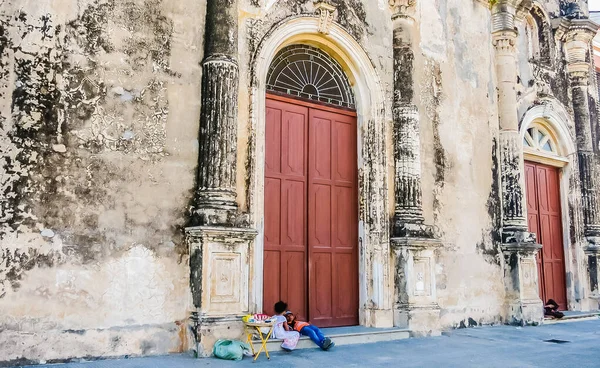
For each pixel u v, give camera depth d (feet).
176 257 24.09
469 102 38.06
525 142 43.32
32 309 20.75
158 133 24.48
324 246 30.40
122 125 23.65
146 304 23.07
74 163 22.34
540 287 41.83
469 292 35.55
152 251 23.54
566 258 43.96
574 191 44.75
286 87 30.32
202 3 26.66
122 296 22.59
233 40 26.20
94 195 22.58
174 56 25.43
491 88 39.86
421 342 28.55
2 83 21.39
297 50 30.96
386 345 27.35
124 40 24.21
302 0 29.96
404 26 33.63
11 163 21.12
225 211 24.22
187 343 23.67
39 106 21.93
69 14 23.02
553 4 47.06
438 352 25.66
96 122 23.04
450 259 34.88
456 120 36.91
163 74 25.00
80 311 21.63
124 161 23.45
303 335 26.30
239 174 26.04
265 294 27.68
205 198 24.44
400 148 32.30
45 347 20.79
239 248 24.32
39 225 21.31
